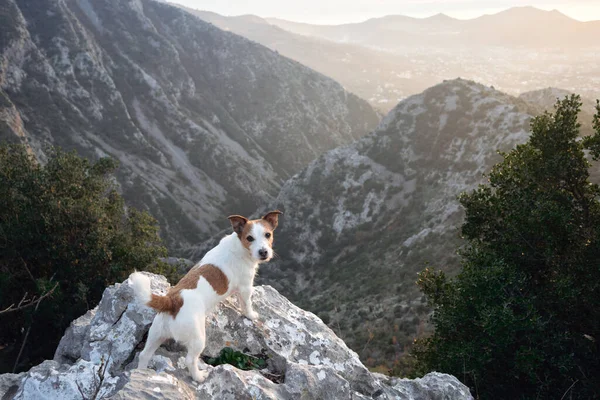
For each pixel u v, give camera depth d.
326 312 61.91
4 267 21.95
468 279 12.86
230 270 6.05
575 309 12.63
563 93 125.44
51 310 20.20
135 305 6.75
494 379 12.36
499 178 15.38
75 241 23.34
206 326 6.61
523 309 12.28
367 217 100.38
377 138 113.38
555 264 13.23
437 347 13.77
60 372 5.39
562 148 14.43
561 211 12.94
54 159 27.42
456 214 76.19
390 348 37.72
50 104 134.12
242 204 154.12
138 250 25.67
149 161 150.38
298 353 7.00
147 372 5.07
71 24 161.12
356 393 6.25
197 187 154.75
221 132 196.38
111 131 149.00
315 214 106.94
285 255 103.06
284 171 193.38
